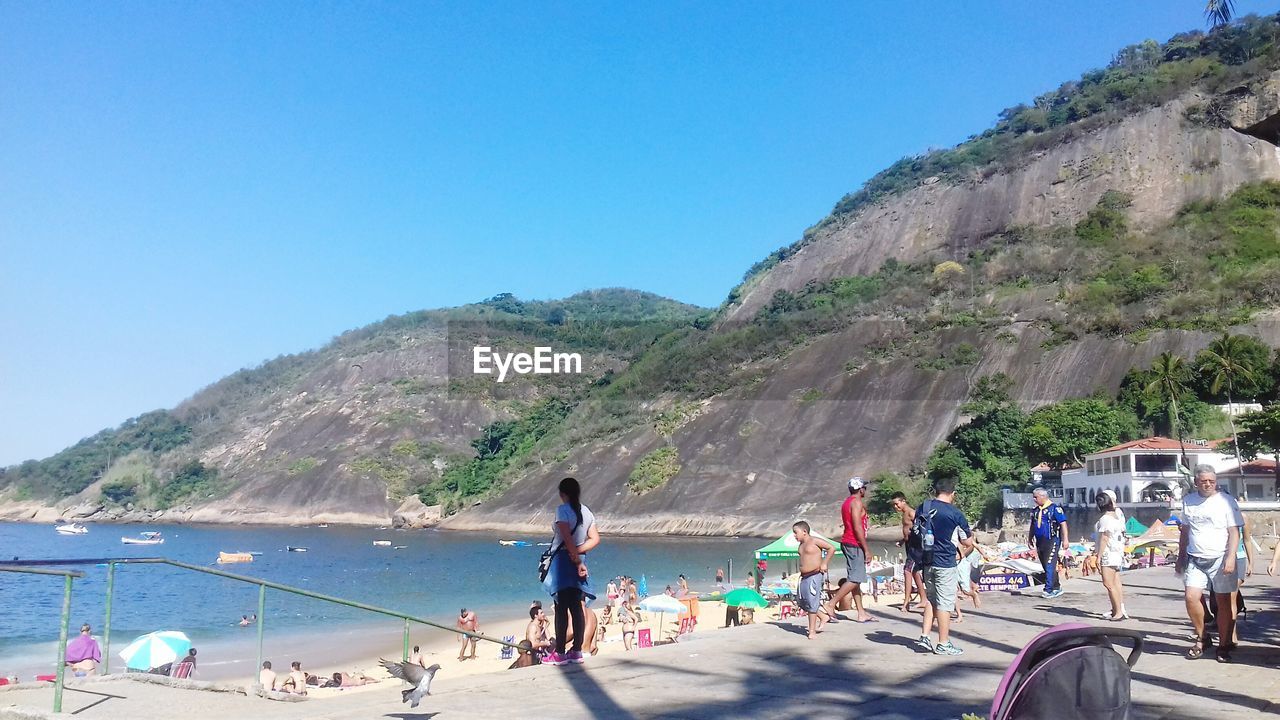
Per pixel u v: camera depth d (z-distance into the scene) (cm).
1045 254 13962
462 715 798
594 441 14188
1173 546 3744
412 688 799
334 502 16938
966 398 10912
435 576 6788
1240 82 15475
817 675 941
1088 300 11612
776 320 15188
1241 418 6316
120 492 19462
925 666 981
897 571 4497
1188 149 15000
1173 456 6506
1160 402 8025
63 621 891
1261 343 8744
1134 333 10400
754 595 2803
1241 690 825
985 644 1127
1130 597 1683
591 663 1035
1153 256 12544
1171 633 1205
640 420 14150
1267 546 4456
